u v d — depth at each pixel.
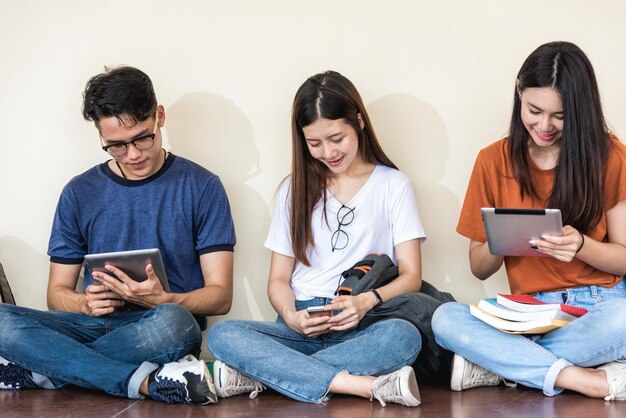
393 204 3.67
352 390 3.14
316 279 3.66
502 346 3.19
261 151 4.08
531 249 3.30
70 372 3.31
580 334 3.14
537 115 3.29
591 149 3.29
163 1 4.05
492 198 3.62
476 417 2.86
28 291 4.09
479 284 4.04
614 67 3.98
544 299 3.49
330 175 3.71
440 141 4.04
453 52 4.02
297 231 3.67
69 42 4.07
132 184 3.76
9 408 3.13
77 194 3.78
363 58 4.04
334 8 4.04
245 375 3.28
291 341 3.43
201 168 3.86
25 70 4.07
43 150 4.08
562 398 3.12
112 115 3.47
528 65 3.28
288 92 4.06
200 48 4.06
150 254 3.33
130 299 3.45
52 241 3.79
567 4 3.98
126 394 3.28
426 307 3.42
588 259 3.30
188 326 3.41
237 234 4.09
